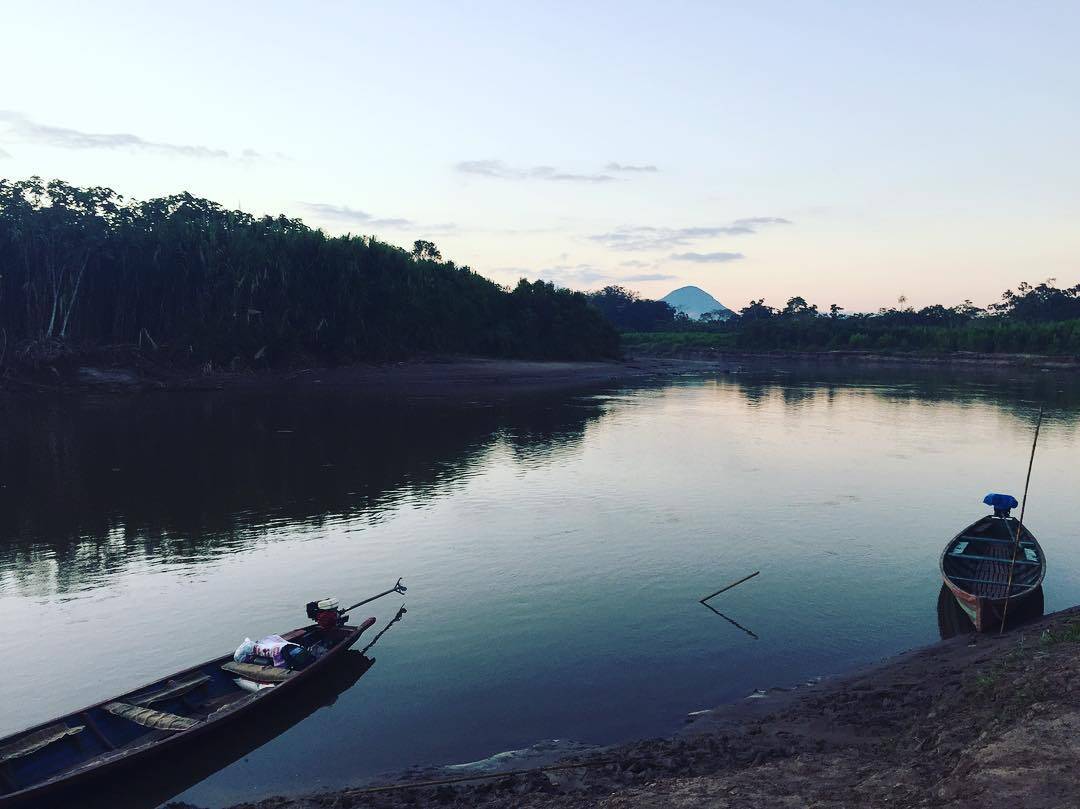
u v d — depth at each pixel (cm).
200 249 8306
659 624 1656
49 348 7169
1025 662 1185
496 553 2170
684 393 7500
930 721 1051
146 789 1075
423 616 1711
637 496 2873
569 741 1174
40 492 2911
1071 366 11400
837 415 5569
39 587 1923
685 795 874
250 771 1115
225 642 1603
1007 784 728
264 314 8438
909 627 1634
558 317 11881
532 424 4916
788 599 1806
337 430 4559
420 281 10244
